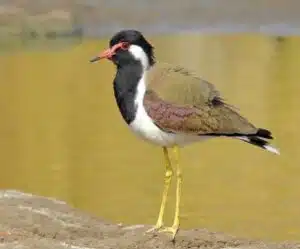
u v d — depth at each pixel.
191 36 34.34
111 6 36.88
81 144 19.55
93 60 11.25
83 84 26.36
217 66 28.70
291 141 19.11
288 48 31.78
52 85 26.42
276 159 18.09
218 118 10.95
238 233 13.52
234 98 23.59
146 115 10.98
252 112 21.80
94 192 15.89
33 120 21.94
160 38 34.09
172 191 15.92
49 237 11.72
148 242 11.37
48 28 35.56
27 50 33.34
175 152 11.23
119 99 11.20
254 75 26.88
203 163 17.92
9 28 35.66
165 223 14.09
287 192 15.83
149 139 11.16
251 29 35.44
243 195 15.61
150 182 16.47
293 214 14.57
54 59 30.75
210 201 15.30
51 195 15.78
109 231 12.27
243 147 19.28
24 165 18.00
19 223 12.09
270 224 14.01
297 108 22.20
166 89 10.97
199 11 36.84
